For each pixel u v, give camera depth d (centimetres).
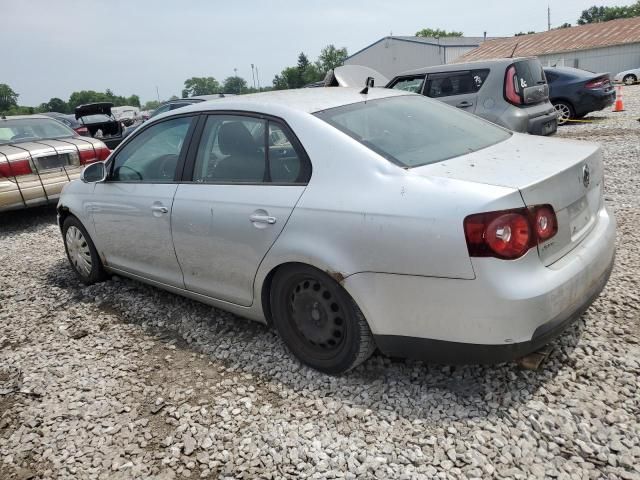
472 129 348
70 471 260
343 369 304
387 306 269
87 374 343
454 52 5531
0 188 709
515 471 230
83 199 462
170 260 387
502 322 243
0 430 298
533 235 245
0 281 538
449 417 267
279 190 309
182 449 268
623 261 423
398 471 237
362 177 280
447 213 245
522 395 276
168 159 390
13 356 376
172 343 374
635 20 4109
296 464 248
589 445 240
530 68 886
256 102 343
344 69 573
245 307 346
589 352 304
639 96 2066
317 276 294
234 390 311
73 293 484
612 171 741
